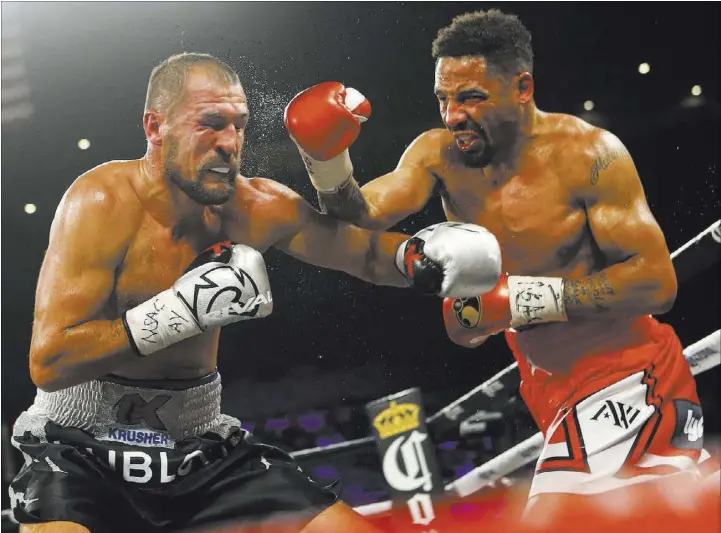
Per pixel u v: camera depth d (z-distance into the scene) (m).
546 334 2.87
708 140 6.46
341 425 5.90
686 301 6.29
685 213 6.46
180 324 2.42
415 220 5.59
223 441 2.62
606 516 2.56
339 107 2.68
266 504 2.56
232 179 2.62
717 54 6.35
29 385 5.81
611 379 2.77
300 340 6.05
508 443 4.79
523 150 2.90
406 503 3.51
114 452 2.47
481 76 2.81
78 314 2.42
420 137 3.09
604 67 6.42
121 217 2.52
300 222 2.83
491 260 2.71
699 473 2.70
